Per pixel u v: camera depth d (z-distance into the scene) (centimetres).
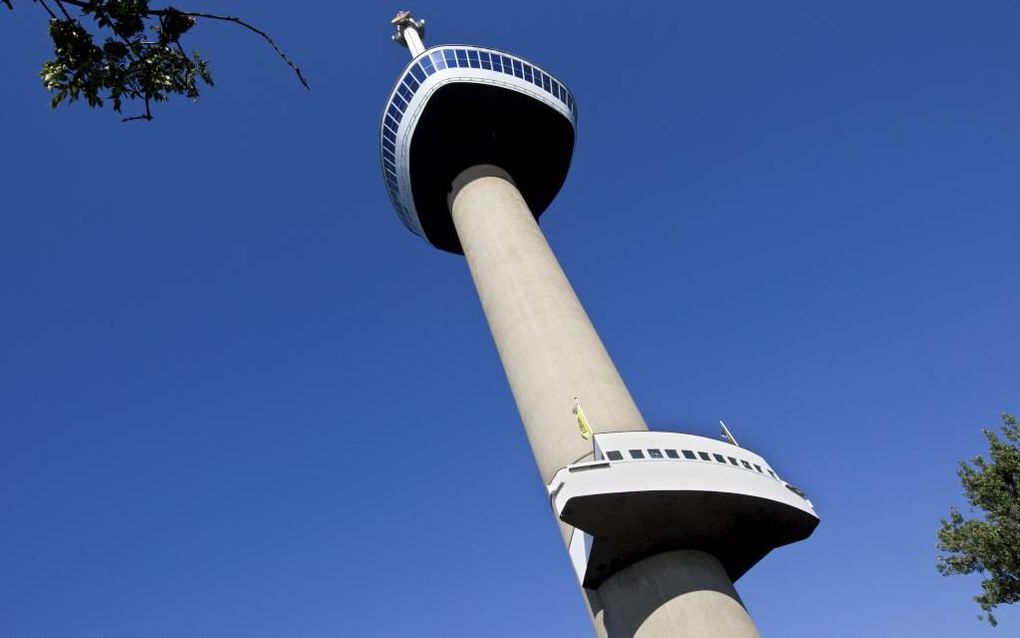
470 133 4059
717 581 2166
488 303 3247
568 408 2644
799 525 2327
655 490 2075
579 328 2988
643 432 2264
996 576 2678
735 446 2366
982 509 2772
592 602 2292
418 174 4072
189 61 1082
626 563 2228
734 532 2255
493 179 3850
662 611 2080
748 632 2070
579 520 2070
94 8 992
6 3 925
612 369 2864
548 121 4219
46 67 1010
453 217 3841
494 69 4119
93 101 1041
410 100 4038
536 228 3631
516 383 2908
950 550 2806
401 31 5062
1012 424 2812
